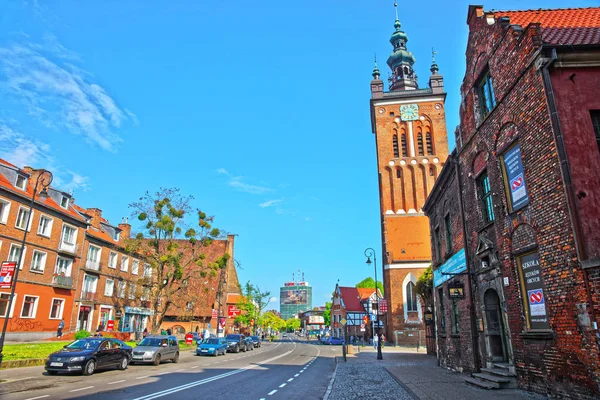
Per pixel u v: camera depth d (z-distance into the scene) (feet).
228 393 42.65
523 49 36.14
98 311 126.72
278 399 39.88
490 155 43.50
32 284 98.58
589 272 28.19
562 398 30.83
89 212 136.77
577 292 29.19
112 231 142.61
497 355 45.11
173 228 123.34
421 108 171.01
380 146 168.96
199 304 186.80
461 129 53.62
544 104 32.96
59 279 107.14
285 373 66.74
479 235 47.47
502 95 40.14
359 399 38.47
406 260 154.30
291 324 540.93
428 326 104.78
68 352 56.03
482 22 46.03
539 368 34.04
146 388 44.06
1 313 89.61
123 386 45.14
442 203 66.74
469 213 51.03
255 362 89.35
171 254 122.72
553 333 31.99
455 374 55.16
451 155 56.65
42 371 57.26
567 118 31.81
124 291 140.67
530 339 35.37
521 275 37.58
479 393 37.14
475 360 48.42
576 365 29.25
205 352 106.63
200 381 52.19
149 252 124.98
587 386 28.12
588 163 30.78
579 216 29.60
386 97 172.76
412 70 191.21
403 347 146.30
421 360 86.58
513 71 38.14
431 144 167.63
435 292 73.00
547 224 32.78
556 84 32.73
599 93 32.37
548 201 32.65
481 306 47.42
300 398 40.86
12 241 92.94
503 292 40.83
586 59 32.76
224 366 77.00
